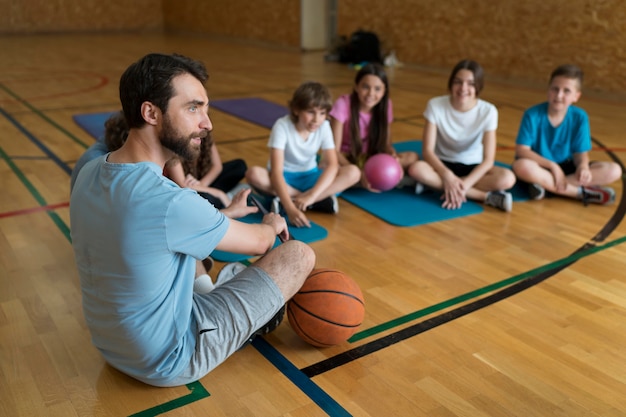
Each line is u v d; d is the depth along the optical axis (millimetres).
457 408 1591
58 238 2660
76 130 4664
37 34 11922
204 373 1655
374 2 8523
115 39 11461
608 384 1700
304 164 3012
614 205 3166
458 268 2424
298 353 1838
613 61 6016
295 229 2762
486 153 3119
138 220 1366
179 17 12789
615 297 2199
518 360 1806
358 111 3271
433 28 7777
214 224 1468
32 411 1563
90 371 1741
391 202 3146
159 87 1336
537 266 2447
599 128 4910
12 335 1920
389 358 1812
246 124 4945
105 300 1476
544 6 6477
